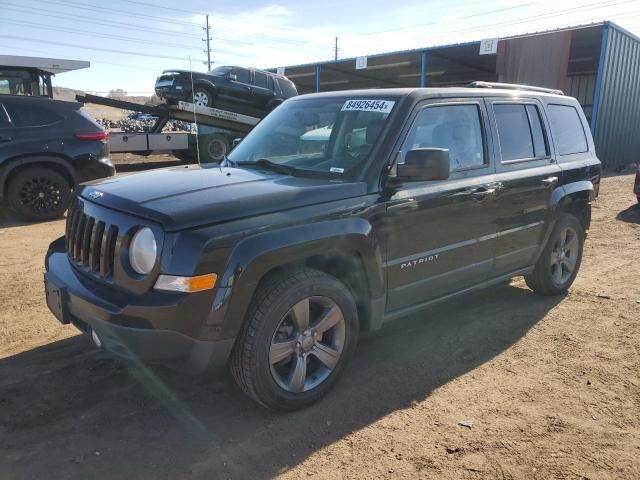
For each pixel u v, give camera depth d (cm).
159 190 316
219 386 352
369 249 334
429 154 329
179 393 342
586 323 466
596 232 852
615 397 343
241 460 278
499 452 286
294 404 318
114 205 303
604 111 1888
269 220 294
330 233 312
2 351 393
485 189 411
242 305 284
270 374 303
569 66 2534
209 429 304
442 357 399
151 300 271
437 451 287
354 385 355
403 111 366
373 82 3141
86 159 882
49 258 366
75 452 280
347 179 342
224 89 1619
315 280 314
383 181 345
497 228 431
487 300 526
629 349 413
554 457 282
